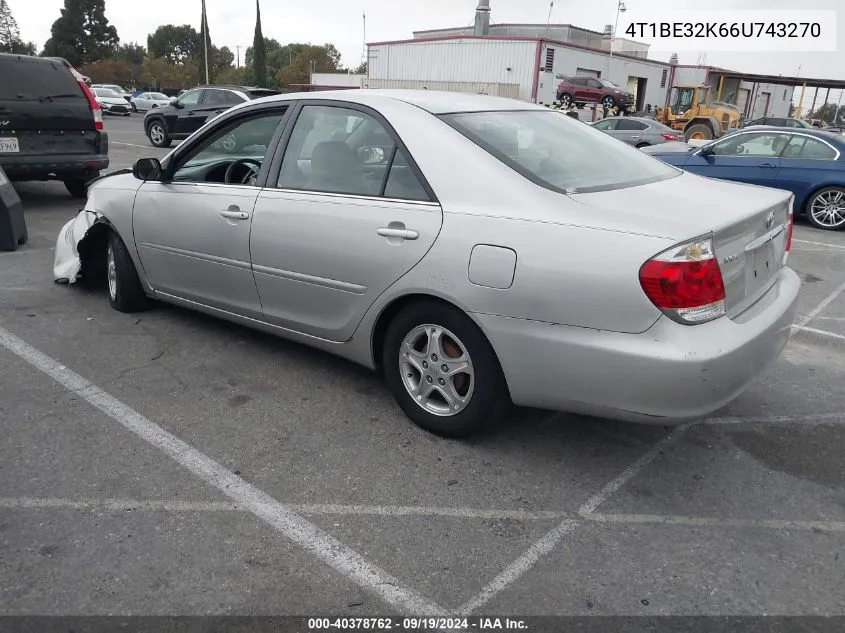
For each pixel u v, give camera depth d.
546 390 2.90
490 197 2.96
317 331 3.71
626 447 3.36
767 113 50.44
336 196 3.46
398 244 3.16
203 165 4.46
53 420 3.47
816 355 4.73
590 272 2.66
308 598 2.34
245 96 17.22
